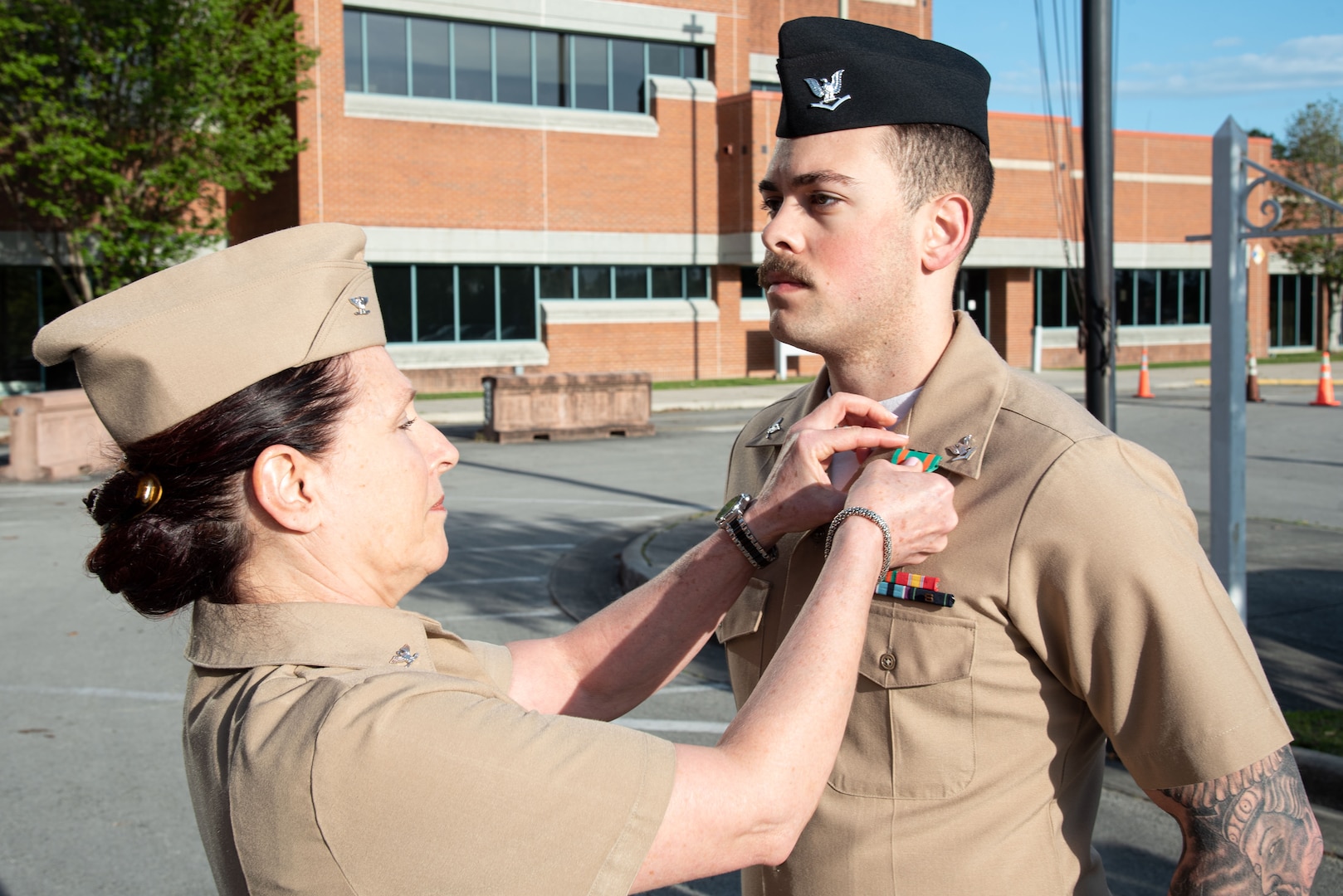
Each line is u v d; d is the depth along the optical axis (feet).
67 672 19.10
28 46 56.85
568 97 81.51
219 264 4.17
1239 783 4.39
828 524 5.26
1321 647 18.24
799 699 4.08
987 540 4.72
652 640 5.57
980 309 97.81
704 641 5.67
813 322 5.28
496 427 52.65
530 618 22.09
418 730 3.69
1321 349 112.47
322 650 4.11
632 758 3.82
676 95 83.71
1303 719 14.49
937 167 5.09
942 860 4.74
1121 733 4.61
